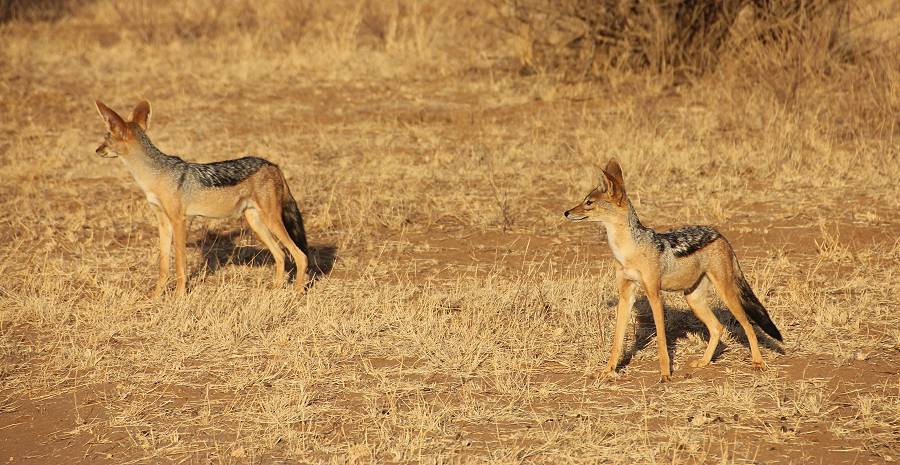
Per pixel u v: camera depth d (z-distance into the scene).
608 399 9.27
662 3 24.20
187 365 10.28
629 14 24.70
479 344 10.47
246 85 25.61
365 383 9.74
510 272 13.09
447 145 19.94
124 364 10.34
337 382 9.77
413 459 8.20
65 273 13.13
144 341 10.95
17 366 10.33
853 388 9.31
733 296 9.67
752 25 23.88
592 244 14.23
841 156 17.56
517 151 19.03
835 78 21.73
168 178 11.95
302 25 32.28
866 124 19.56
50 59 28.20
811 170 17.16
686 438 8.38
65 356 10.54
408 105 23.53
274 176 12.55
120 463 8.32
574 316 11.23
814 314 11.21
